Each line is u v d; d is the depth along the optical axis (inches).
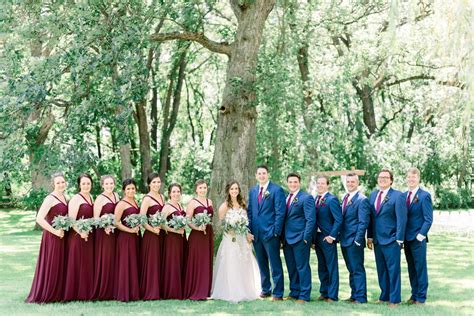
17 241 636.7
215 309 282.0
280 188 319.0
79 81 385.1
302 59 796.0
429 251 540.4
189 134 1368.1
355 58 812.0
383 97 1029.2
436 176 853.8
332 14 776.3
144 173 884.0
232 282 313.4
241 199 331.0
